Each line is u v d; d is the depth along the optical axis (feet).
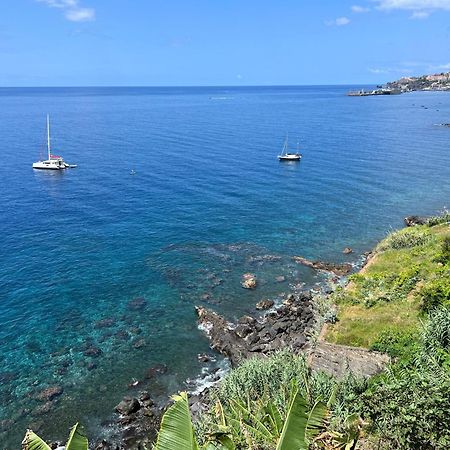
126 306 118.32
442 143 342.03
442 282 97.25
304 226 176.55
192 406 81.76
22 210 191.93
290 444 29.43
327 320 99.50
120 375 92.68
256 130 434.30
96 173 259.60
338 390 59.72
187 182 238.48
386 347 82.64
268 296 123.54
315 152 317.22
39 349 100.37
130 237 163.53
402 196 213.66
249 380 68.69
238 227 174.70
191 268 139.64
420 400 43.62
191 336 105.91
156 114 613.11
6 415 81.92
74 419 81.30
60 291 124.67
